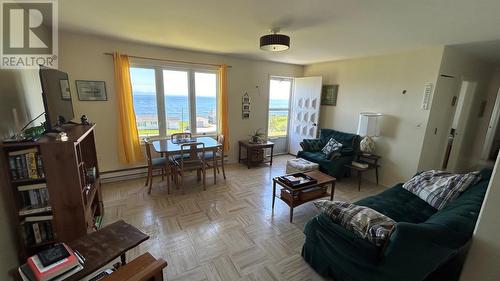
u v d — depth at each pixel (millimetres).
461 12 1975
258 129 5281
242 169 4609
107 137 3621
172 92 4125
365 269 1486
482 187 2002
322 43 3244
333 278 1793
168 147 3395
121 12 2242
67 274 1167
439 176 2436
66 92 2260
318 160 3963
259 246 2225
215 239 2320
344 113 4707
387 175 3984
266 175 4262
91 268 1220
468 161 5156
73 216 1790
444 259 1397
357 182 4102
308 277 1848
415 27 2439
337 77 4797
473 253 1434
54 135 1797
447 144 4102
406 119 3668
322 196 2828
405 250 1262
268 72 5129
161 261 1275
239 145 4996
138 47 3604
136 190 3461
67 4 2047
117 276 1158
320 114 5262
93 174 2467
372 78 4121
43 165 1646
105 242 1414
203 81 4406
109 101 3539
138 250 2131
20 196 1678
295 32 2734
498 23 2180
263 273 1884
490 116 4852
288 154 5930
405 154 3717
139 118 3898
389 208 2195
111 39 3365
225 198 3266
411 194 2512
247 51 4012
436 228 1257
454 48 3324
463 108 4266
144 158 3961
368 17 2199
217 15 2262
